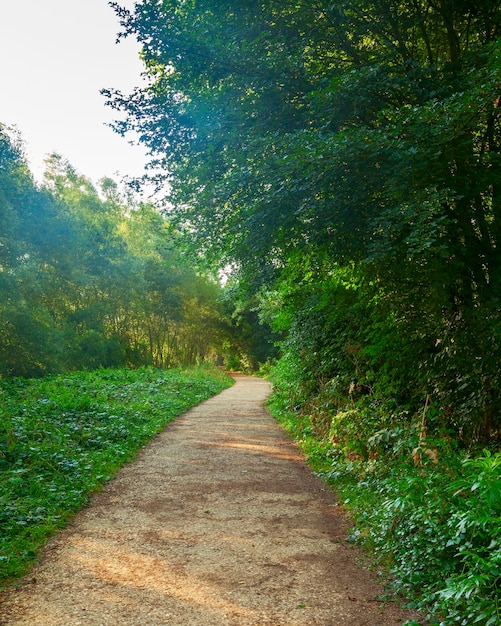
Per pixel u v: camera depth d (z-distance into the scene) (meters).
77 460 7.43
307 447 9.31
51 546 4.57
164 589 3.74
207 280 38.47
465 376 6.45
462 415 6.43
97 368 26.97
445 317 6.53
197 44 7.40
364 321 9.07
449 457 4.79
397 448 6.06
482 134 6.14
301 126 7.25
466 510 3.84
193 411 15.66
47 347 21.44
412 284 6.13
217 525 5.24
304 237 6.81
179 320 36.72
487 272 6.11
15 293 20.45
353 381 10.38
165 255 34.62
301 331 12.78
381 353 7.97
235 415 14.68
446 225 5.22
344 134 5.37
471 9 6.84
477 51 6.32
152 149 8.67
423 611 3.42
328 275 9.35
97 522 5.29
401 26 7.25
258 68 7.28
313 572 4.12
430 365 7.12
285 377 16.64
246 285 9.27
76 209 30.45
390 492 5.46
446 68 6.63
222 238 8.36
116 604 3.50
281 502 6.11
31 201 24.50
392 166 5.45
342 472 7.18
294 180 5.82
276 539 4.86
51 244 25.48
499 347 5.88
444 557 3.83
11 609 3.41
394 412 7.72
